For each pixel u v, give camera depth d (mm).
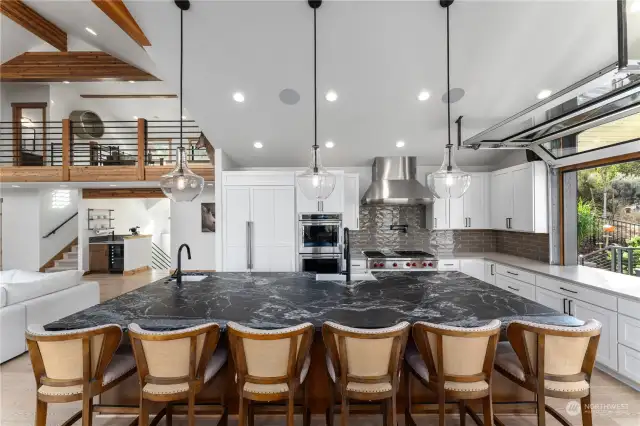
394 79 3557
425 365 2008
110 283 7609
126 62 6402
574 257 4199
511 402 2283
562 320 1931
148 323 1920
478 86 3629
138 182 6645
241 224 4953
